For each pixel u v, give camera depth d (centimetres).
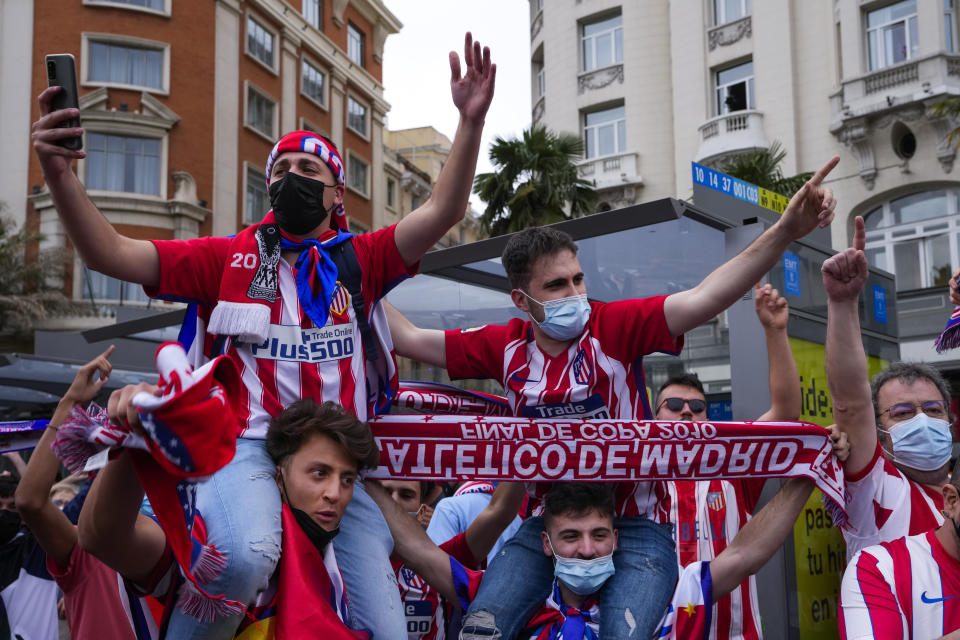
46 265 2483
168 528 193
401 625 250
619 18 2566
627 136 2491
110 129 2536
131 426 182
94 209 241
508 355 317
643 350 301
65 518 301
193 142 2633
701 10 2353
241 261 260
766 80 2206
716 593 297
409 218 276
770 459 312
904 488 338
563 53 2639
